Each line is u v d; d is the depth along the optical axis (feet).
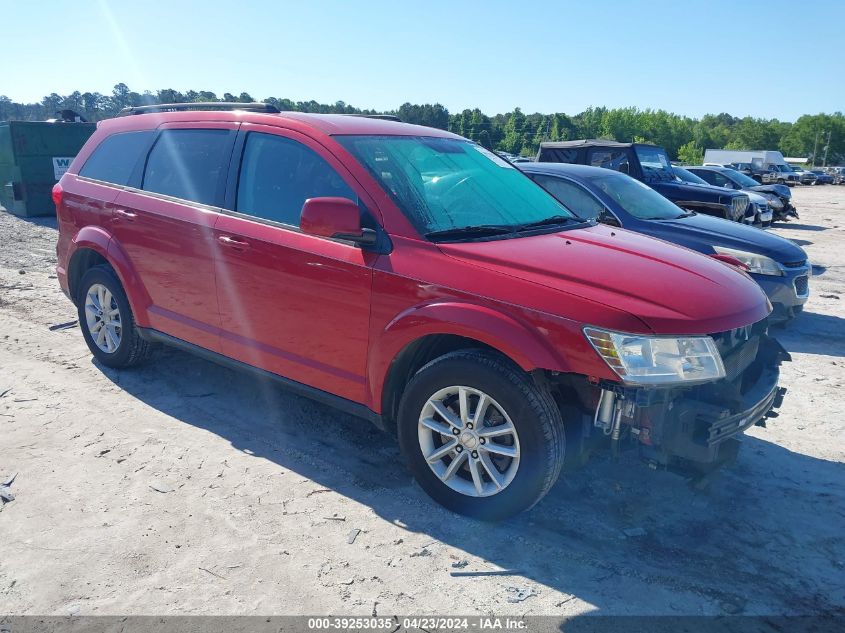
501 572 9.84
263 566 9.81
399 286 11.22
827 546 10.77
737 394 10.57
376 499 11.73
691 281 11.02
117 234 15.99
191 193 14.65
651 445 10.19
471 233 12.03
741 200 32.12
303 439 13.96
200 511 11.15
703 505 11.85
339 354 12.29
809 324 25.13
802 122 454.81
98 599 9.04
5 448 13.06
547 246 11.79
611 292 10.16
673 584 9.70
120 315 16.35
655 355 9.62
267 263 12.95
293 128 13.26
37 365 17.62
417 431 11.41
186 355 18.51
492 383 10.33
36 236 39.34
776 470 13.26
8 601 8.96
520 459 10.37
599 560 10.18
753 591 9.61
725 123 645.51
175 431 14.08
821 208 85.35
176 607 8.93
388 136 13.56
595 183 24.00
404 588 9.44
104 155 17.16
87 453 12.98
